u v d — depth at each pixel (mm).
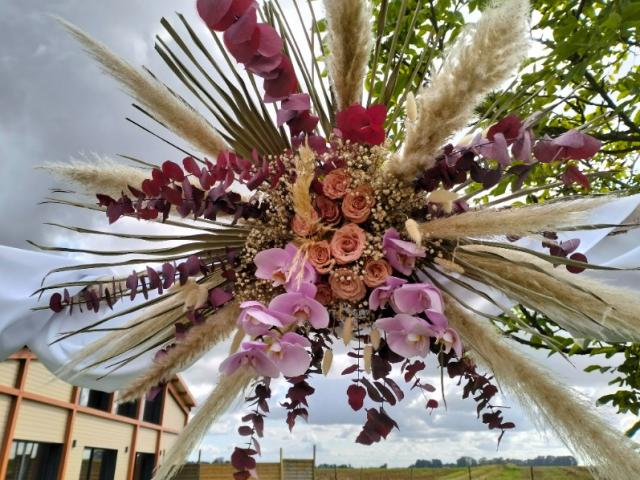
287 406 775
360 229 740
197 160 875
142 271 851
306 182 691
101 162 858
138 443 14094
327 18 711
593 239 872
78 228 853
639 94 1442
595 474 585
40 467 10008
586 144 617
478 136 643
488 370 760
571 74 1208
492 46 563
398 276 764
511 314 647
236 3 583
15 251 1144
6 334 1114
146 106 791
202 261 794
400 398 699
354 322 800
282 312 650
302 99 706
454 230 659
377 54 906
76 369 1138
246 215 766
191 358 778
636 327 607
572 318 687
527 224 605
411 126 675
